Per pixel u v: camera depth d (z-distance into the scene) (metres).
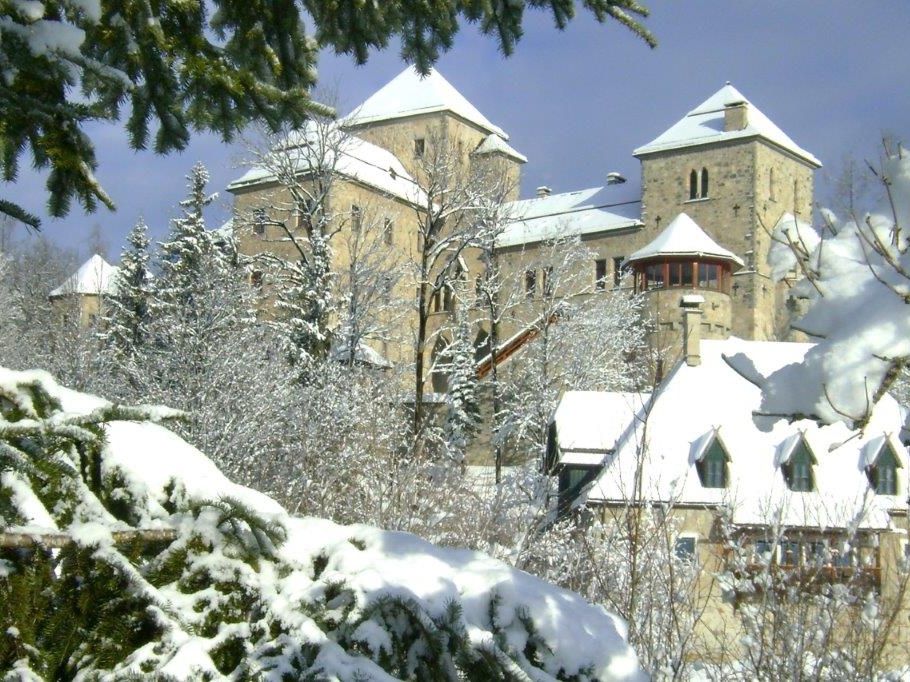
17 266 61.72
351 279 42.25
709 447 30.67
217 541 5.35
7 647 4.80
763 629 12.39
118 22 6.07
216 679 4.80
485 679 5.15
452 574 5.45
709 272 68.06
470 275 73.75
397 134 83.56
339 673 4.87
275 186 69.31
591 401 33.75
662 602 14.32
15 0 5.21
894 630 15.08
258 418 27.17
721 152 73.69
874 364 6.33
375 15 7.47
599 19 7.61
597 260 76.50
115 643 4.95
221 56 6.60
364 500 22.33
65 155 5.53
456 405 50.72
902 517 26.22
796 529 17.39
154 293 44.31
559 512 29.69
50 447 4.93
